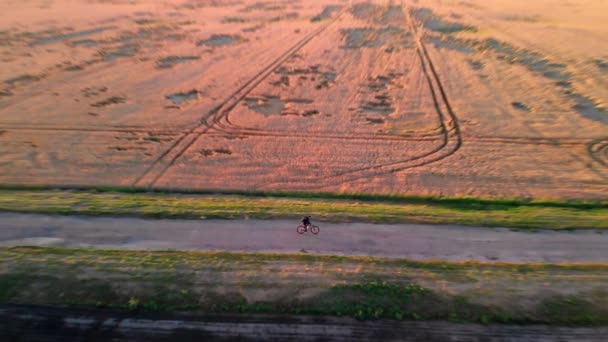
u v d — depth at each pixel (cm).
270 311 1636
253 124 3616
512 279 1816
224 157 3106
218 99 4084
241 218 2334
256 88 4350
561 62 4912
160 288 1728
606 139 3322
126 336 1545
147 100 4041
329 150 3216
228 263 1903
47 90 4209
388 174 2900
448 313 1631
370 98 4125
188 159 3075
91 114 3734
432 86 4381
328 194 2673
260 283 1766
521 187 2739
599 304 1658
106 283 1745
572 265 1941
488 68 4841
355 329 1573
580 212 2453
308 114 3803
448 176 2870
